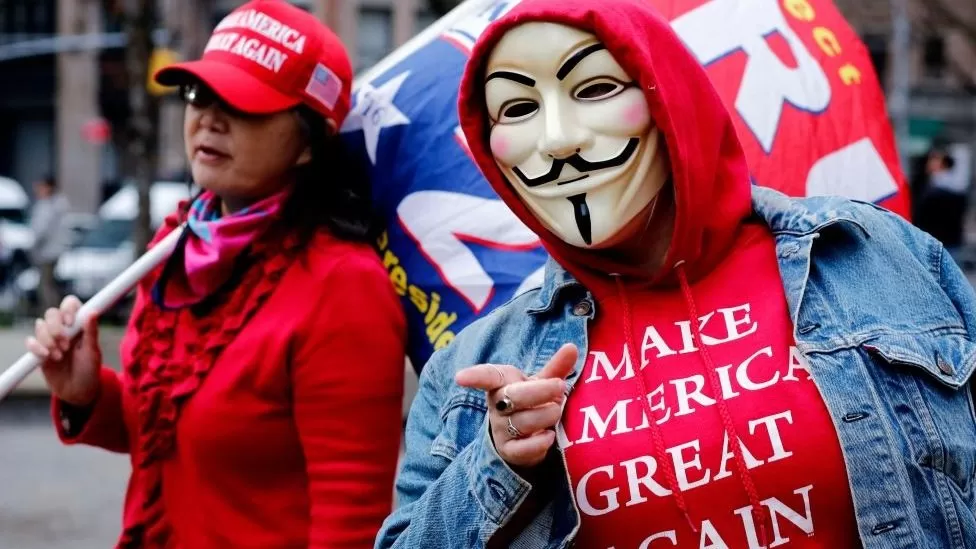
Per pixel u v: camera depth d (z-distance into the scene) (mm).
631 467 1693
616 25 1740
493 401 1650
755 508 1647
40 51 25578
